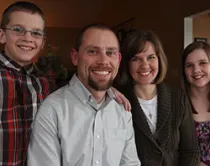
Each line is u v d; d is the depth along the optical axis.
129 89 1.63
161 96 1.61
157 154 1.50
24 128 1.38
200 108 1.92
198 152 1.63
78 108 1.23
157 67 1.59
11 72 1.42
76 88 1.25
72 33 7.31
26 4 1.45
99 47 1.22
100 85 1.23
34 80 1.53
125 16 5.96
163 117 1.55
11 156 1.32
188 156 1.61
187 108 1.64
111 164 1.23
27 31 1.41
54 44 7.25
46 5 6.09
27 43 1.42
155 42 1.57
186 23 4.11
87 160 1.18
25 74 1.48
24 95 1.43
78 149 1.17
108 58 1.23
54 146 1.15
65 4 6.07
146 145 1.51
